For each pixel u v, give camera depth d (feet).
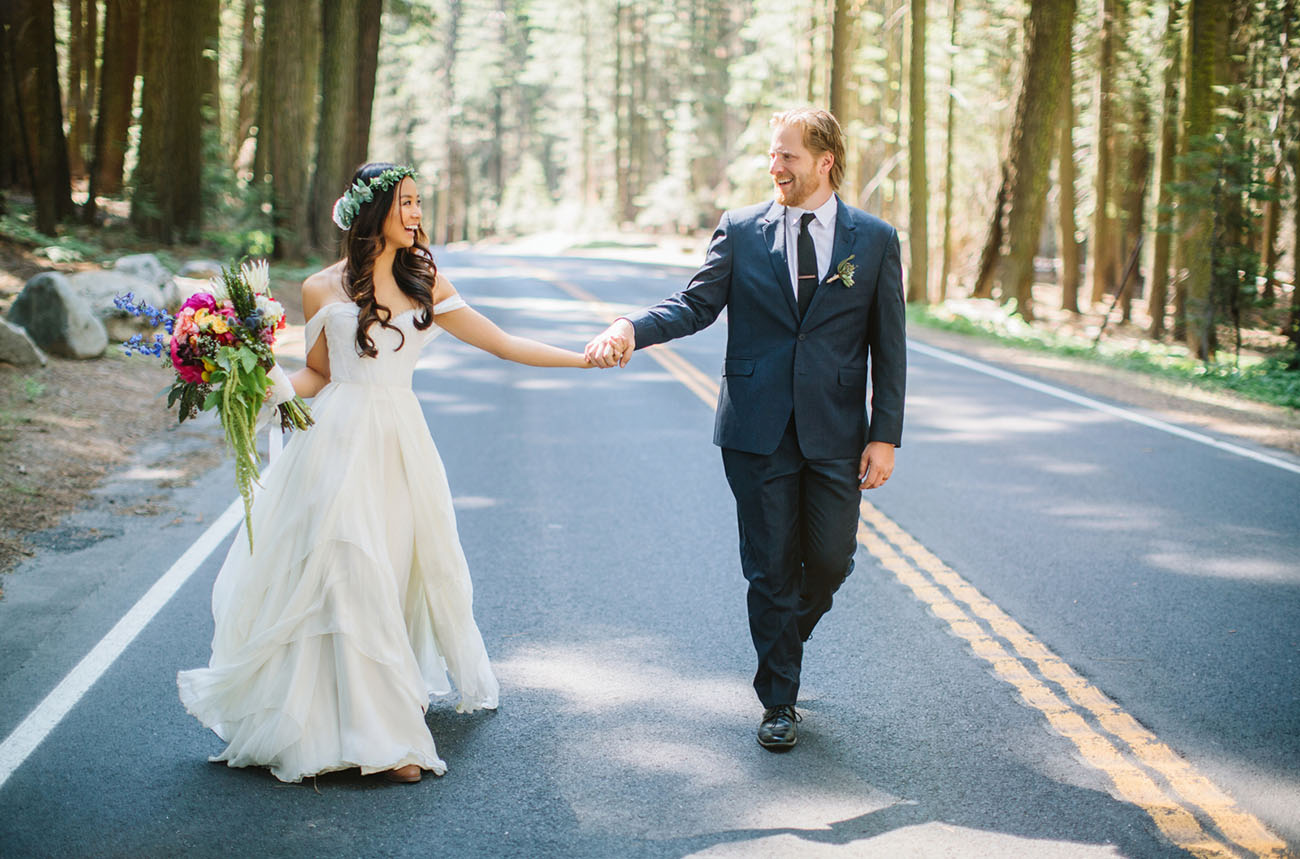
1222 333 63.72
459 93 236.43
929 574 20.42
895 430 13.79
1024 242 68.08
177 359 12.86
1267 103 63.93
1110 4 78.84
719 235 14.42
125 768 12.95
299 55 70.49
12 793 12.32
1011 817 12.00
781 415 13.70
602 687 15.49
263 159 77.71
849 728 14.23
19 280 48.44
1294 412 39.40
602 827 11.78
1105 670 16.07
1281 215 87.20
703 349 51.21
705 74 186.19
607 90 215.31
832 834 11.66
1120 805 12.26
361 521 12.96
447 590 14.10
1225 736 13.98
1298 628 17.76
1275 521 24.11
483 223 275.18
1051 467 29.17
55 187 58.95
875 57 98.43
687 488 26.63
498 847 11.37
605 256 149.48
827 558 14.08
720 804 12.29
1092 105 87.45
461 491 26.18
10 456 26.30
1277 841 11.50
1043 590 19.56
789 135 13.56
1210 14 58.59
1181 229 60.70
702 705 14.94
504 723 14.37
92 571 19.84
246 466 12.83
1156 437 33.24
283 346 46.21
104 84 69.05
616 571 20.48
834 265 13.65
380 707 12.78
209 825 11.72
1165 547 22.15
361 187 13.30
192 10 66.95
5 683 15.19
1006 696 15.19
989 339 59.36
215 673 12.89
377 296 13.51
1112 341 68.95
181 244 68.59
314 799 12.35
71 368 36.29
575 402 38.14
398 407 13.66
